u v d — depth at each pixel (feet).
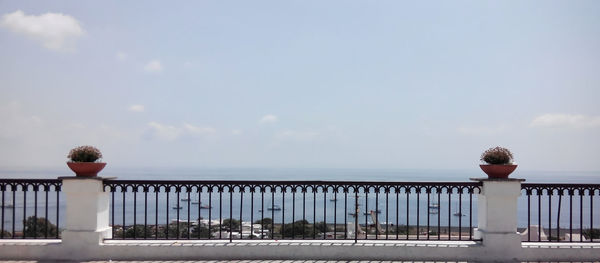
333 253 30.89
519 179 30.60
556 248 30.53
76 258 30.71
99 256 30.73
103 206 31.99
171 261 30.53
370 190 31.81
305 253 30.91
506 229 30.78
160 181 31.78
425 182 31.63
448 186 31.65
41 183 31.48
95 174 31.63
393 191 31.89
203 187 31.89
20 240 31.45
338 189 31.78
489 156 31.53
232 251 30.89
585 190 31.81
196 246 30.83
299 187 32.22
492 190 30.71
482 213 31.71
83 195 31.07
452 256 30.68
